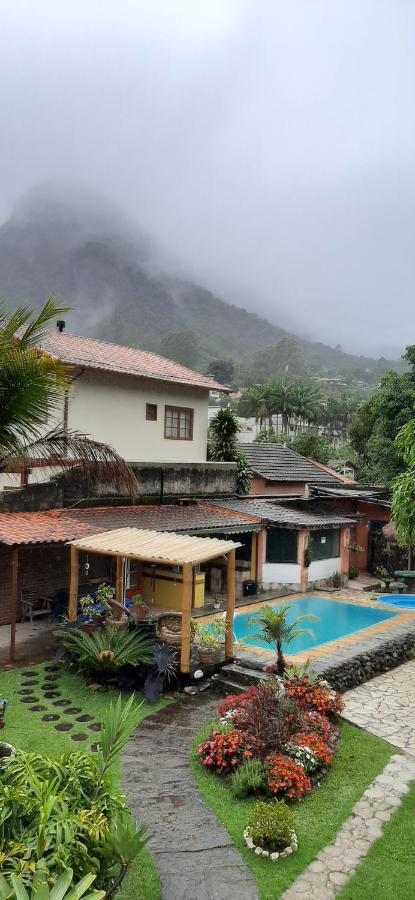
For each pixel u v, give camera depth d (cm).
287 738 990
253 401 8719
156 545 1400
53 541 1453
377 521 2877
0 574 1691
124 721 705
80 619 1418
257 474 2980
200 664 1335
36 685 1252
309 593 2303
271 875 705
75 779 650
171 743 1040
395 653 1619
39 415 1019
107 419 2255
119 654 1250
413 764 991
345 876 707
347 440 9844
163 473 2197
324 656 1451
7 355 946
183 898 660
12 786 618
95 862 557
